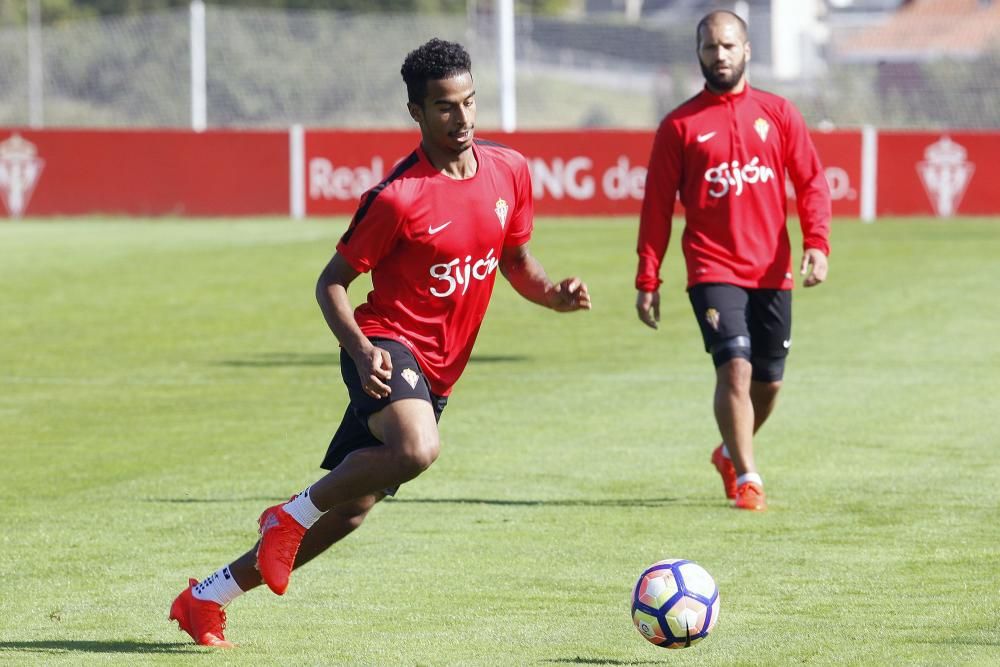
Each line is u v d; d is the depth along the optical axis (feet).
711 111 86.12
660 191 87.30
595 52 525.34
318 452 103.50
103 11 613.52
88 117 492.54
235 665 56.08
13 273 228.63
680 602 56.44
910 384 130.31
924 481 91.86
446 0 606.96
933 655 56.59
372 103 492.95
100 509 86.17
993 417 114.83
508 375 138.10
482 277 58.39
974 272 216.13
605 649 58.08
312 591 68.13
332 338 166.30
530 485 91.86
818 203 86.58
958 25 591.78
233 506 86.69
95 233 299.58
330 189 335.67
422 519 82.74
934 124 401.08
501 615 63.62
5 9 597.93
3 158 341.41
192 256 251.39
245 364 147.43
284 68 494.59
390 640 59.77
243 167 337.11
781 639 59.16
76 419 117.91
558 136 321.73
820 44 516.32
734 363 84.79
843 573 70.13
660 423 113.19
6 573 71.87
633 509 84.94
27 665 56.18
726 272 85.76
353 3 582.76
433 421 56.34
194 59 369.91
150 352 155.84
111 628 62.18
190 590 59.26
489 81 522.06
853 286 202.08
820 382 131.54
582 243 263.29
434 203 56.49
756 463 98.07
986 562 71.92
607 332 168.25
